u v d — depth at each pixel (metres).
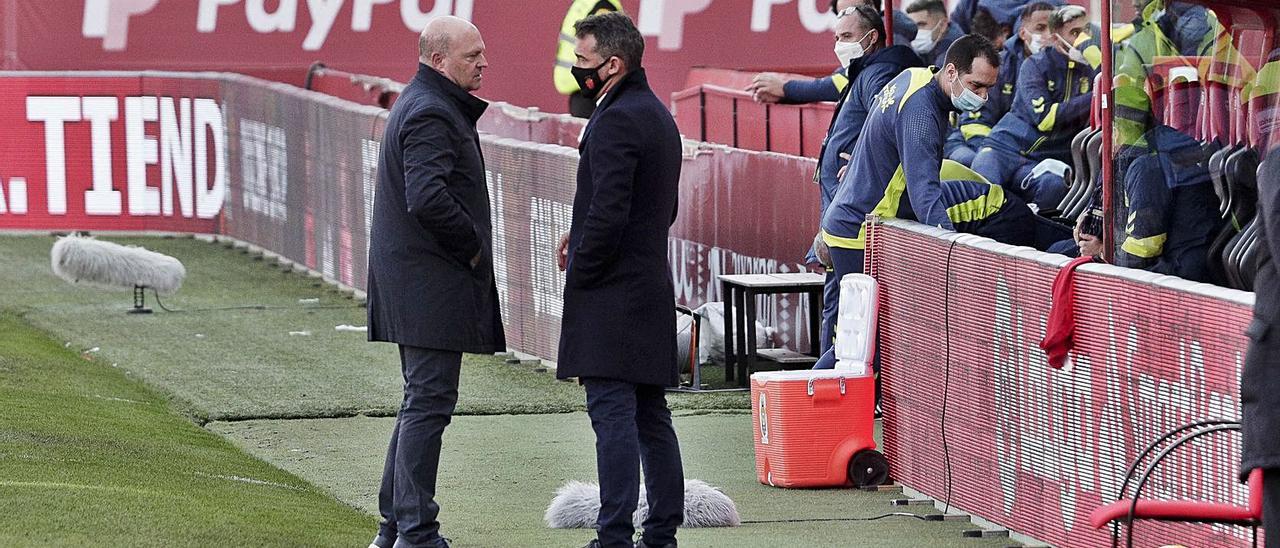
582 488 23.66
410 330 19.70
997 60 26.94
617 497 19.77
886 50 31.80
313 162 51.94
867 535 22.64
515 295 39.75
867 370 26.22
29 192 61.38
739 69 61.16
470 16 61.06
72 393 32.03
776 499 25.39
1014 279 22.02
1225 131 25.38
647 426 20.47
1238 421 16.81
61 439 26.34
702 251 40.47
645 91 19.86
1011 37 35.88
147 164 60.91
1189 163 25.52
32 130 61.09
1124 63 25.67
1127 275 19.77
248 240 58.31
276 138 54.97
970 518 23.56
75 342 40.66
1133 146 25.81
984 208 32.12
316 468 27.81
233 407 33.19
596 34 19.64
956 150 35.81
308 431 31.16
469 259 19.83
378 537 20.66
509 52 61.25
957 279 23.55
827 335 30.62
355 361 38.88
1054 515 21.34
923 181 26.97
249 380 36.25
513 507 24.84
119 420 29.69
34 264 54.88
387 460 20.66
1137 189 25.73
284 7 61.16
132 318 44.75
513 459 28.72
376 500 25.27
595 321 19.78
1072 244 31.36
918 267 24.81
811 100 39.06
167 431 29.59
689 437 31.03
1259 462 12.64
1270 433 12.62
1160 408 19.17
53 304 46.97
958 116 36.16
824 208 32.47
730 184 39.22
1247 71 25.11
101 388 33.62
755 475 27.50
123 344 40.75
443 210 19.25
